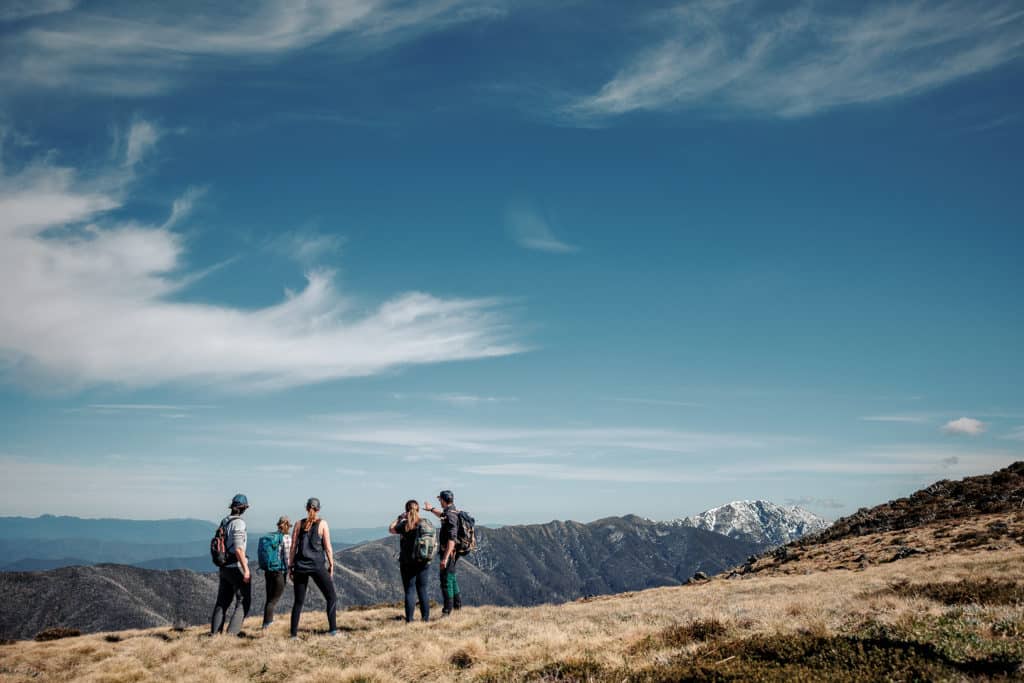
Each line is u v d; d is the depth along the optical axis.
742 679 8.23
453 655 11.80
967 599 13.73
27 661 14.95
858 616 11.55
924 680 7.59
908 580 19.69
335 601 15.60
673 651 10.27
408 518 16.59
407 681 11.09
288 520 17.59
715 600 20.28
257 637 15.51
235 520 16.47
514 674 10.35
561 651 11.25
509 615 17.23
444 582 17.23
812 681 7.89
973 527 39.47
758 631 11.27
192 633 17.72
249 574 16.30
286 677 12.23
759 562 54.31
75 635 25.72
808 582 26.08
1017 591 13.50
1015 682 7.25
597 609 18.36
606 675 9.48
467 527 17.91
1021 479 51.66
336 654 13.32
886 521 53.16
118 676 12.75
